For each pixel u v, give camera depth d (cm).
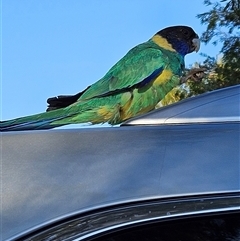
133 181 150
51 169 152
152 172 154
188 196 149
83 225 141
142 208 146
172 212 146
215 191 151
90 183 149
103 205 145
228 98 195
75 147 159
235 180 154
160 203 147
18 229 139
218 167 157
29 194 146
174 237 144
